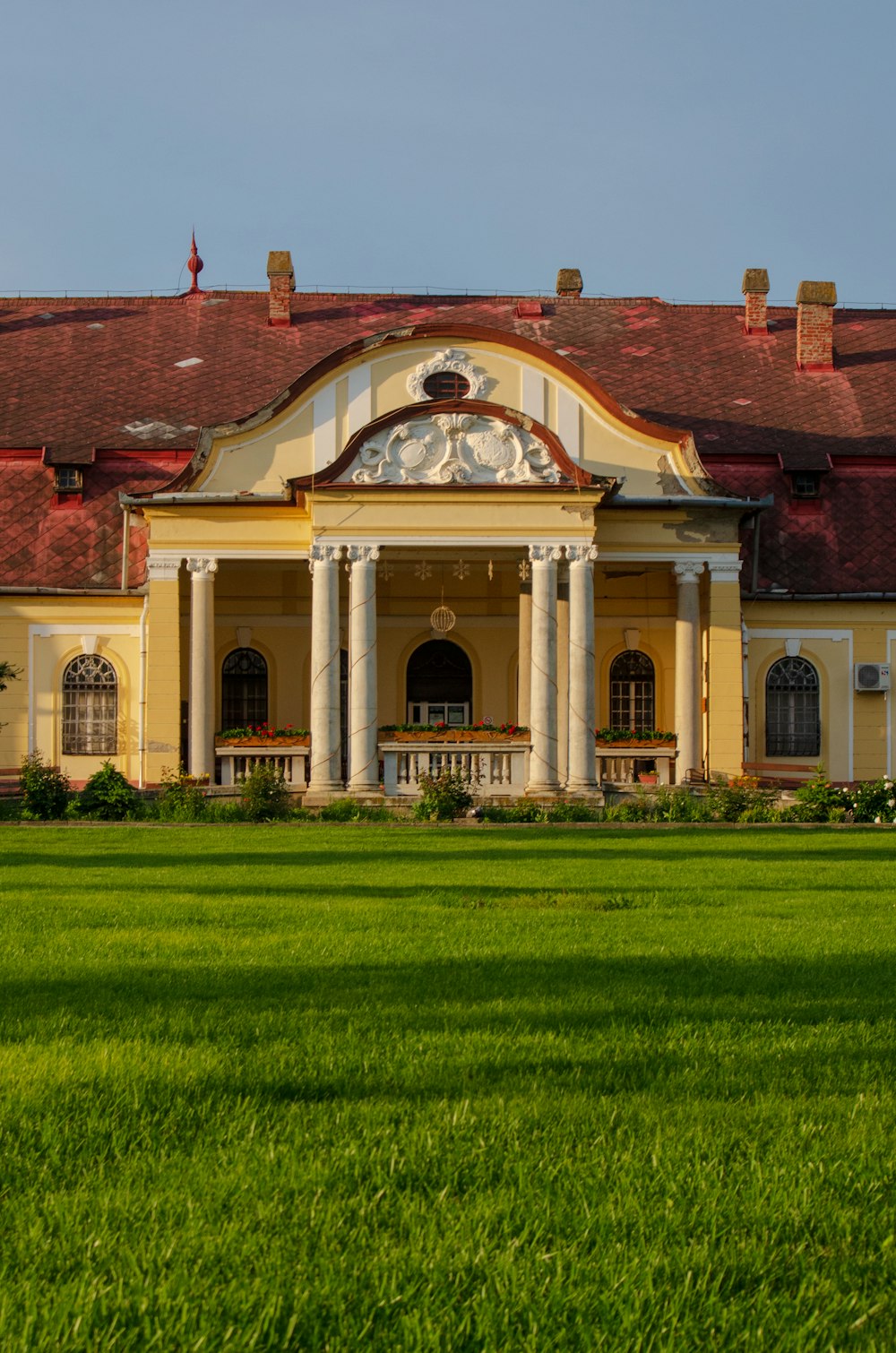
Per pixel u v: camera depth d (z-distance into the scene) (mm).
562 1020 8914
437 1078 7504
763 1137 6641
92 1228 5559
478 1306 5000
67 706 38156
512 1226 5633
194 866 19469
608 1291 5117
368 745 33750
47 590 37750
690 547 36062
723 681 36062
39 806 30250
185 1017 8906
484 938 12250
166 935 12383
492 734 34188
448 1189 5965
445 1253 5371
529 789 33656
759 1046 8305
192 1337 4781
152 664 35156
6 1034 8492
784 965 11000
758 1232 5637
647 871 18656
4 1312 4867
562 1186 6016
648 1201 5879
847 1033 8648
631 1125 6777
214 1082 7391
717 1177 6117
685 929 12906
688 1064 7871
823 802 30188
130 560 38188
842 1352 4773
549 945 11867
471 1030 8586
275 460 35656
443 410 34312
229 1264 5289
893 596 38906
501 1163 6258
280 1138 6562
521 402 35969
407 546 34188
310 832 26516
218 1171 6137
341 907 14422
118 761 38000
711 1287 5180
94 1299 4984
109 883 17125
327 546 34125
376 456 34281
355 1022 8773
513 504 34125
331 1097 7234
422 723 38000
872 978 10461
